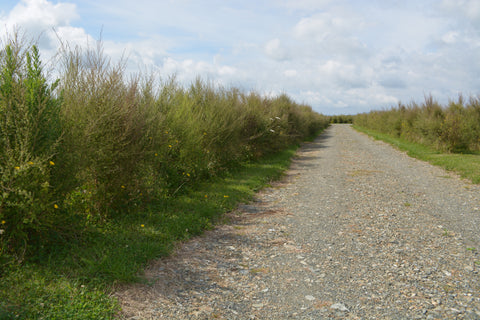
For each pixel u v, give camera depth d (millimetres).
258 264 4695
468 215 7016
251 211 7367
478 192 9023
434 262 4734
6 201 3711
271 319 3373
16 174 3701
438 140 17031
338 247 5332
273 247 5332
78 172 4664
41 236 4223
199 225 5914
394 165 13891
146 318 3252
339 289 3992
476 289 3953
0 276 3541
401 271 4457
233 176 10570
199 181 8961
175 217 6105
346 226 6375
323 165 14117
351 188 9695
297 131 22344
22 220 3865
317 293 3900
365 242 5543
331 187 9859
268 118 15422
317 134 34688
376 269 4527
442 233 5941
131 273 3943
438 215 7047
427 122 18047
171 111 8273
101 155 5176
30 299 3168
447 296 3797
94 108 5094
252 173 11133
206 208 6773
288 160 15062
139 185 6355
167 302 3580
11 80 4066
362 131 36875
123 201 5949
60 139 4297
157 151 6820
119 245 4594
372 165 13945
